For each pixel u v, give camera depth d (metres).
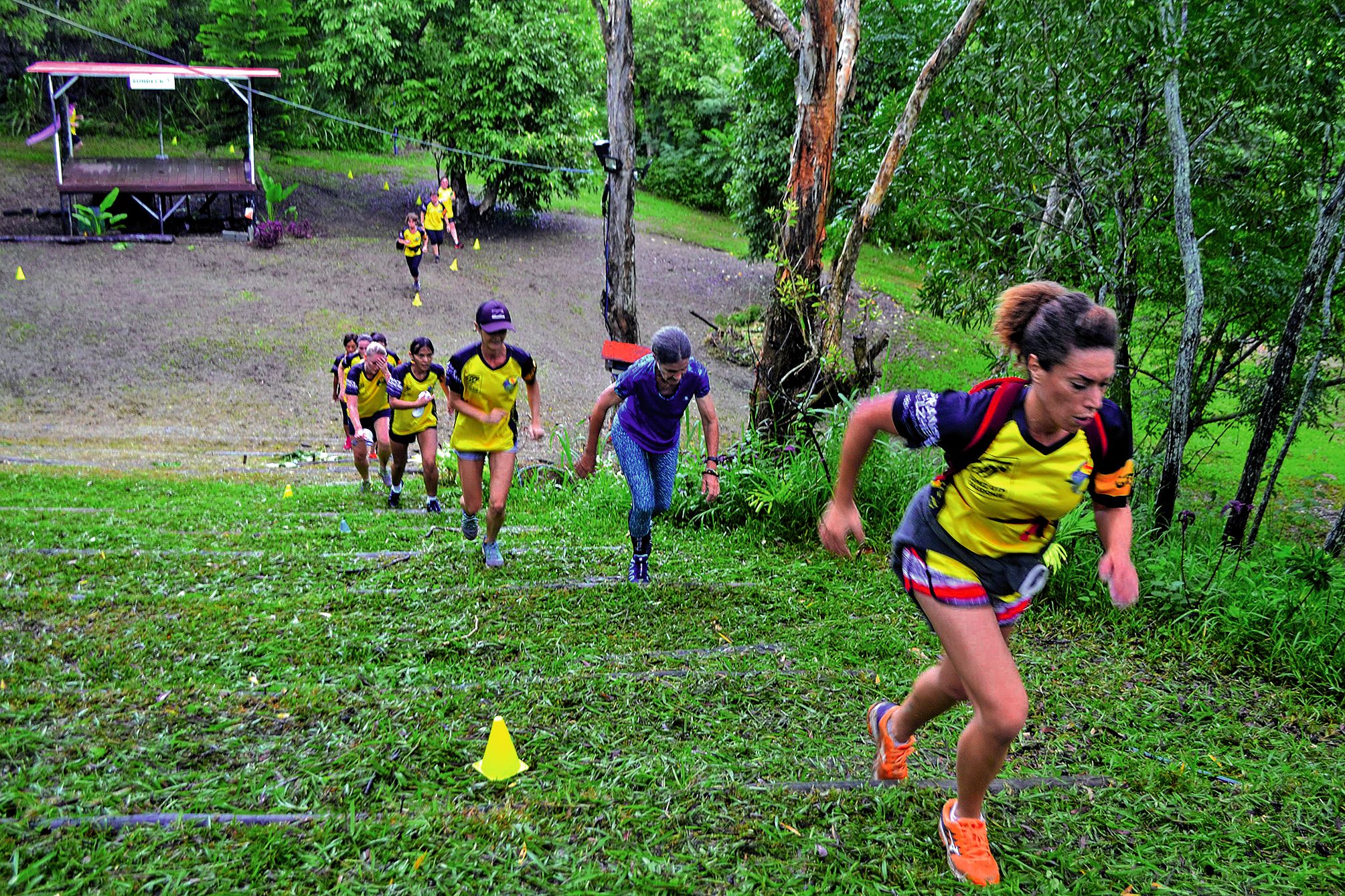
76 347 17.48
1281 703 4.26
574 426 16.23
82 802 2.96
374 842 2.86
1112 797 3.39
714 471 5.67
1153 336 8.89
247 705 3.70
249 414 15.50
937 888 2.84
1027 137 7.25
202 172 25.12
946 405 2.65
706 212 36.34
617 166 12.02
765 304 24.23
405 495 9.14
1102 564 2.66
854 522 2.89
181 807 2.99
